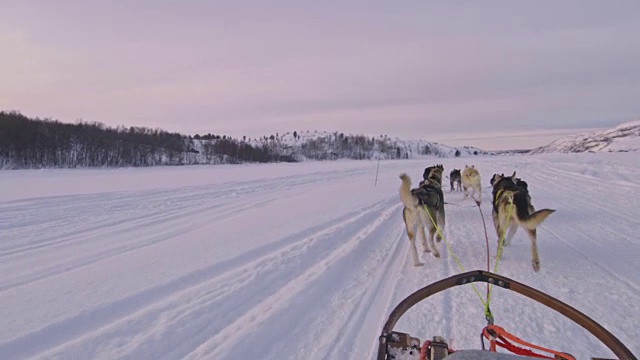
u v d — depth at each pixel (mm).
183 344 3869
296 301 4844
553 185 15844
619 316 4426
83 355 3611
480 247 7324
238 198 14188
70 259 6625
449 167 32906
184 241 7773
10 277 5746
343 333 4160
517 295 5078
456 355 1971
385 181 20672
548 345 3828
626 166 20391
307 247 7062
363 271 6109
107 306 4664
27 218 10125
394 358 2340
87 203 12648
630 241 7328
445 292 5211
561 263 6293
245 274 5703
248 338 3949
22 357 3639
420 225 6676
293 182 20344
